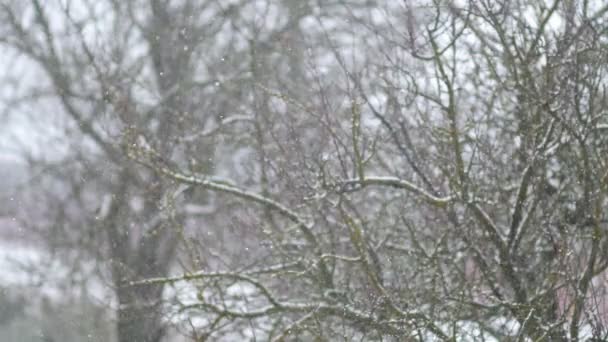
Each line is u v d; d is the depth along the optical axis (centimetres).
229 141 2436
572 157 1838
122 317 2256
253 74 2323
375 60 2188
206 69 2950
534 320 1697
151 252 2580
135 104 2445
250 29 2920
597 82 1795
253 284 1955
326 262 1972
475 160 1955
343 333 1688
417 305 1725
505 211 2009
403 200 2058
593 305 1697
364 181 1858
